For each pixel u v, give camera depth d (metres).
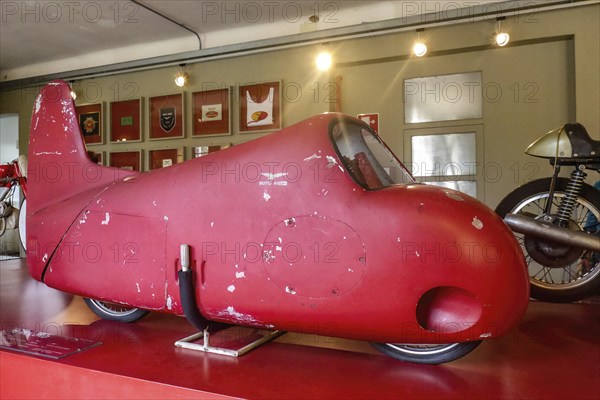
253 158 1.81
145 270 1.94
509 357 1.79
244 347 1.89
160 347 1.96
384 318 1.56
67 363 1.75
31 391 1.82
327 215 1.63
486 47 4.57
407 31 4.71
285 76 5.33
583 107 4.18
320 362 1.77
